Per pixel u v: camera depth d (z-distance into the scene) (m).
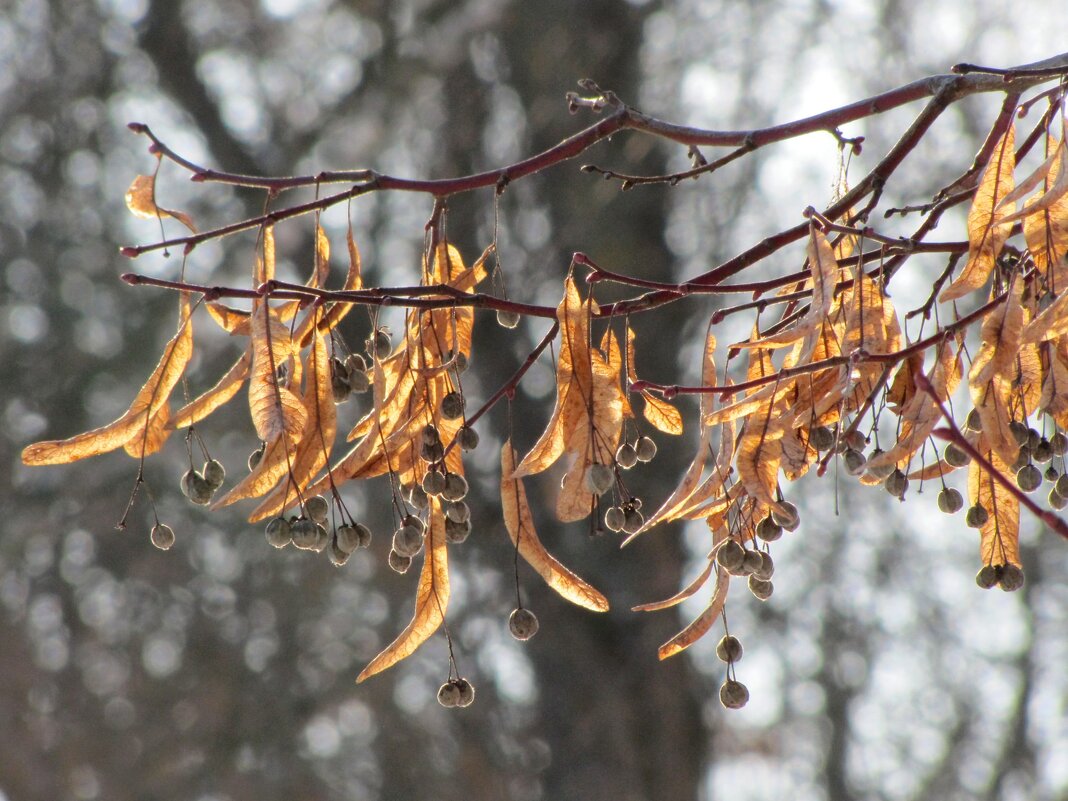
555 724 15.82
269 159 16.80
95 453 3.97
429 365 4.26
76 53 17.91
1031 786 19.39
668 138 4.86
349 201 4.25
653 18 15.76
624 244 15.05
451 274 4.43
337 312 4.17
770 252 4.45
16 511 17.27
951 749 19.06
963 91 4.56
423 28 15.84
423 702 16.84
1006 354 3.72
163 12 17.34
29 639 17.41
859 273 3.89
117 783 16.91
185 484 3.98
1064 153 3.87
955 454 4.31
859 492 16.89
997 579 4.41
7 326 17.70
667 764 15.70
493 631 16.11
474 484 15.29
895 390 4.03
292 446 3.87
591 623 15.70
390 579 16.34
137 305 17.61
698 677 16.53
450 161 15.61
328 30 16.73
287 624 17.12
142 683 17.31
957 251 4.15
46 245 17.81
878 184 4.57
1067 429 4.26
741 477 3.96
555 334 4.12
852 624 17.44
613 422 3.93
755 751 17.97
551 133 15.38
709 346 4.11
